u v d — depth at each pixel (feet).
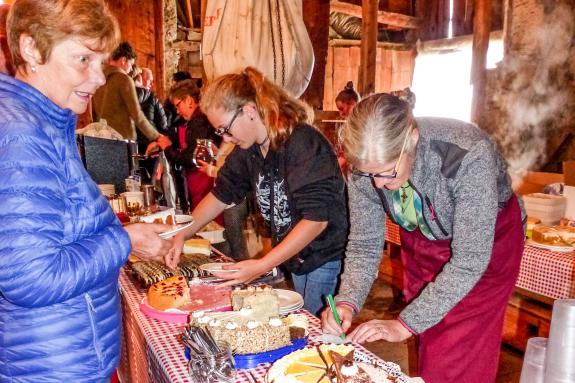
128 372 6.82
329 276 6.78
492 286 5.28
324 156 6.02
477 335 5.33
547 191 10.57
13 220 3.23
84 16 3.46
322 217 5.90
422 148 4.60
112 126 12.75
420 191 4.76
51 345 3.70
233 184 7.11
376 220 5.49
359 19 30.22
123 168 9.37
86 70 3.67
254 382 3.95
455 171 4.52
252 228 16.01
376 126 4.09
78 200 3.70
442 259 5.39
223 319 4.56
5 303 3.64
